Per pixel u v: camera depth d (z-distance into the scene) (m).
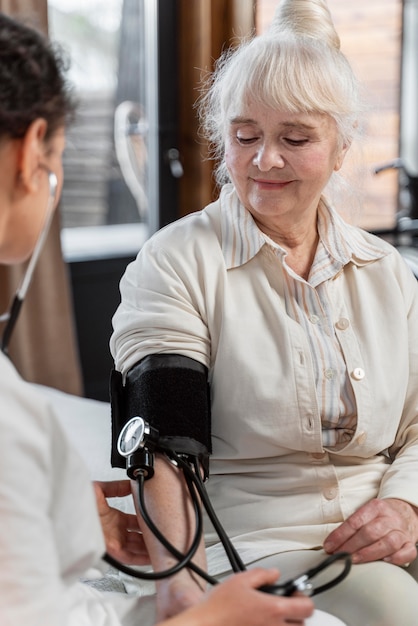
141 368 1.59
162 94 4.20
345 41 4.29
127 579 1.70
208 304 1.65
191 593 1.34
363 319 1.70
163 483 1.50
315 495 1.65
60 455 1.08
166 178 4.29
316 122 1.62
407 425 1.78
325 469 1.66
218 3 4.11
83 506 1.11
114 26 4.19
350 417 1.66
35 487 1.02
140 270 1.70
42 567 1.01
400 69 4.47
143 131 4.34
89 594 1.36
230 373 1.62
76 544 1.10
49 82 1.15
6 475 1.00
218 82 1.81
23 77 1.11
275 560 1.56
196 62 4.12
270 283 1.69
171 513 1.48
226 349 1.63
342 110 1.64
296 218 1.69
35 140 1.14
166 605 1.34
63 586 1.12
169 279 1.65
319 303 1.68
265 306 1.66
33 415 1.04
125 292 1.72
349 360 1.66
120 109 4.27
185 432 1.53
